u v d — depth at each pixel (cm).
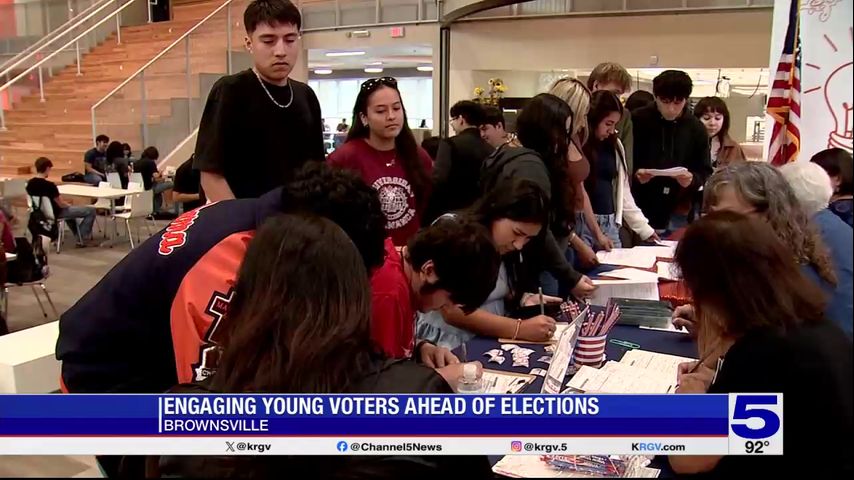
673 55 580
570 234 223
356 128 217
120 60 997
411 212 221
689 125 250
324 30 902
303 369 79
